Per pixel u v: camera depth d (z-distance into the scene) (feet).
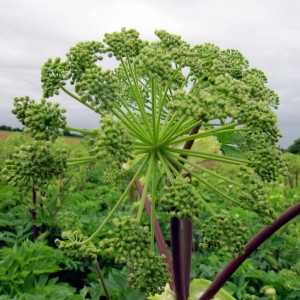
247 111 6.13
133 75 6.93
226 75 6.31
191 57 6.76
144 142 6.72
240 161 6.86
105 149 5.55
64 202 23.18
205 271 15.20
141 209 6.32
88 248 6.57
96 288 11.85
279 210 22.35
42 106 6.22
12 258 12.87
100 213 24.81
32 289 11.76
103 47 7.03
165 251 9.02
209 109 5.75
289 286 12.81
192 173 6.57
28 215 19.71
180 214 5.94
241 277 14.38
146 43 7.14
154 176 6.53
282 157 7.02
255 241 8.45
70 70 6.75
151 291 6.33
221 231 6.14
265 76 8.79
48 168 6.21
